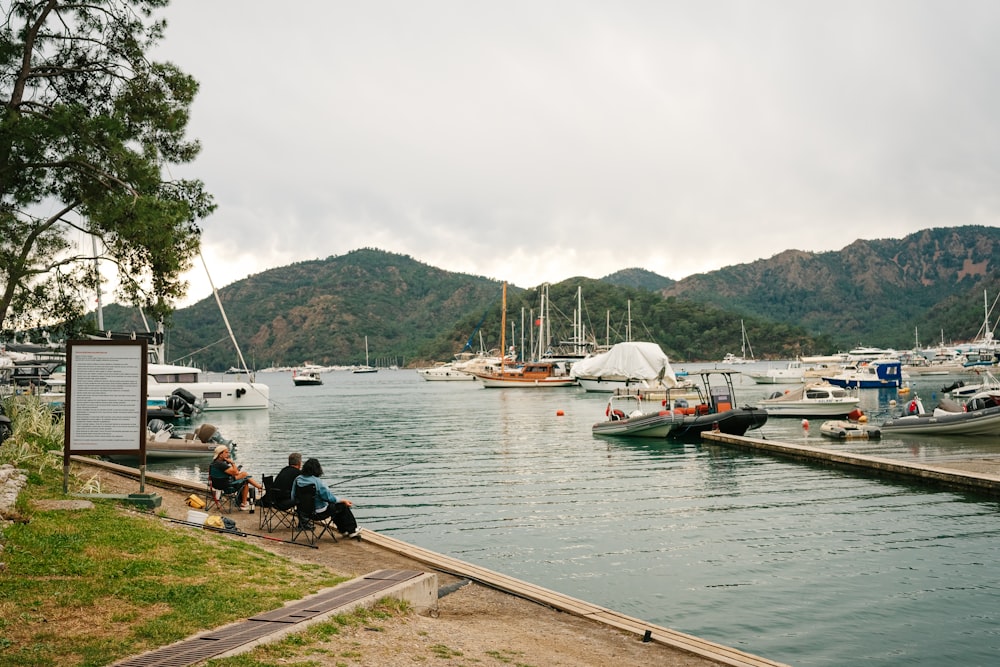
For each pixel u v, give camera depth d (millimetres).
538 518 16938
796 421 43031
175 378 51812
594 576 12430
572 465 25656
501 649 7199
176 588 7605
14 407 20438
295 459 13062
